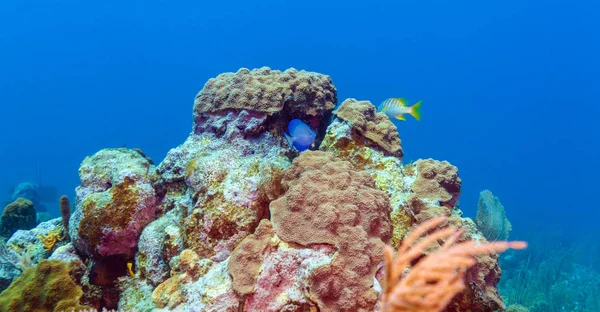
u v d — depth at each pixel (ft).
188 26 330.13
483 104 297.33
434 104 306.14
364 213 10.29
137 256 12.85
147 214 13.56
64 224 16.62
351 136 14.62
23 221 24.04
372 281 9.10
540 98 282.77
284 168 13.50
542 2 289.94
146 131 295.07
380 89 312.09
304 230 9.85
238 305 9.15
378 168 14.19
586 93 271.90
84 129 275.18
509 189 178.60
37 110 281.13
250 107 14.93
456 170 15.34
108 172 14.46
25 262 15.76
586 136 256.73
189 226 11.69
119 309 11.94
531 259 50.96
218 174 12.39
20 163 198.29
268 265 9.52
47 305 10.99
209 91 16.05
